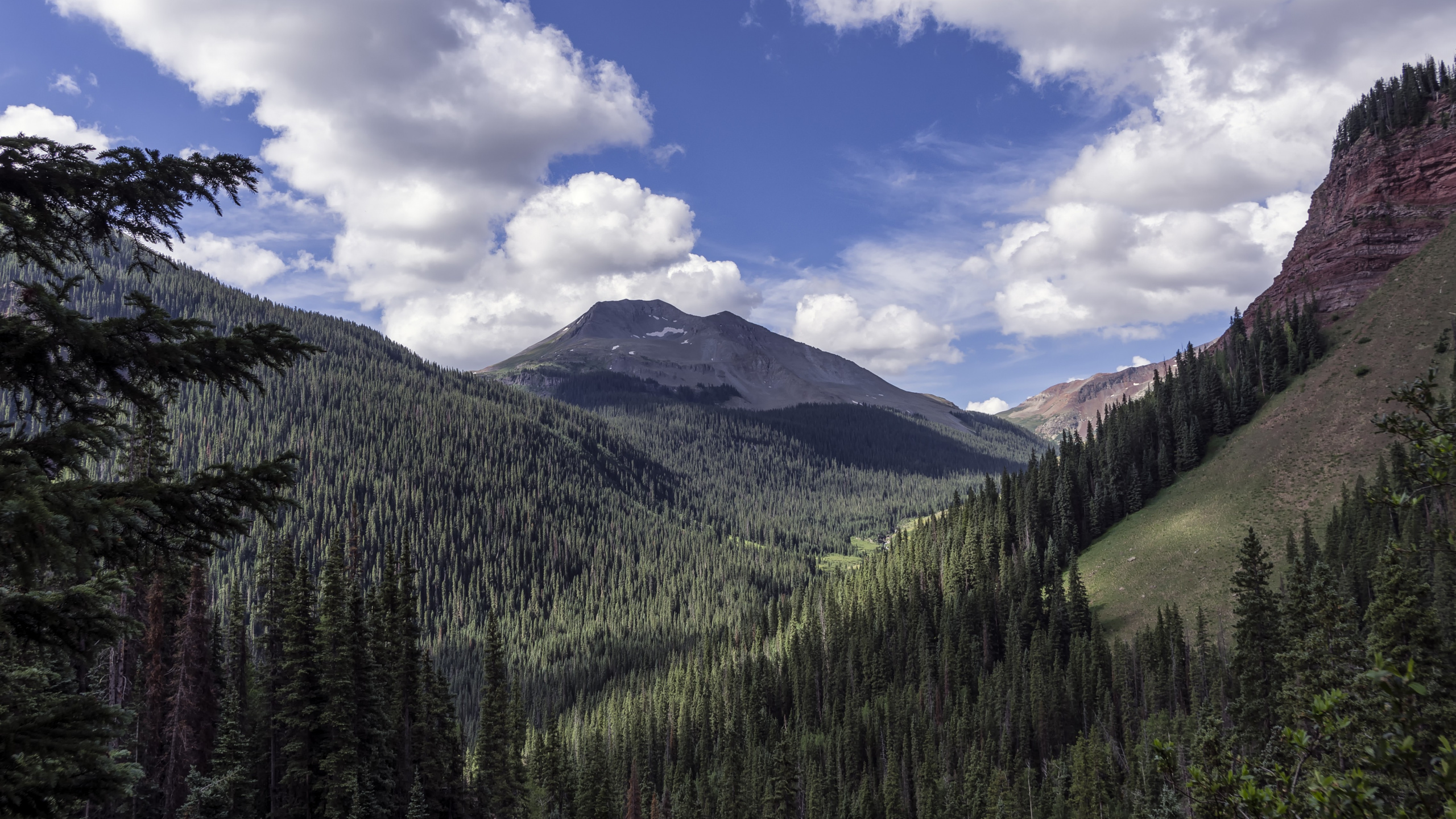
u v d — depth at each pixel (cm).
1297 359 17750
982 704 11438
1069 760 9269
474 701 19012
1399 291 17600
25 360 943
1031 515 17062
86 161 1056
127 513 908
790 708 15075
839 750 11750
